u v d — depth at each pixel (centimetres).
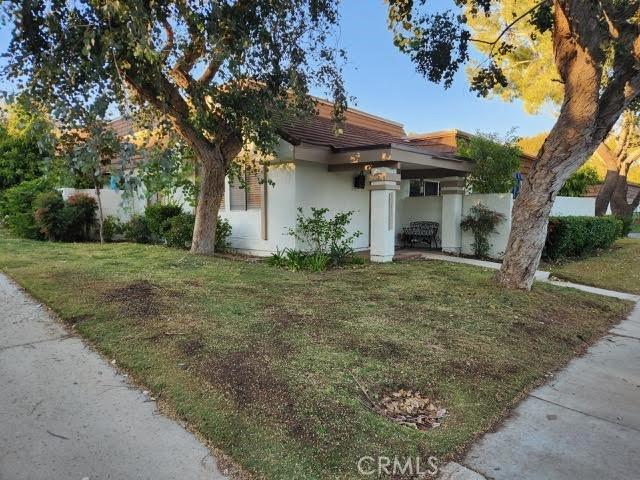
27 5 520
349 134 1255
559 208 1712
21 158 1595
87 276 725
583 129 654
